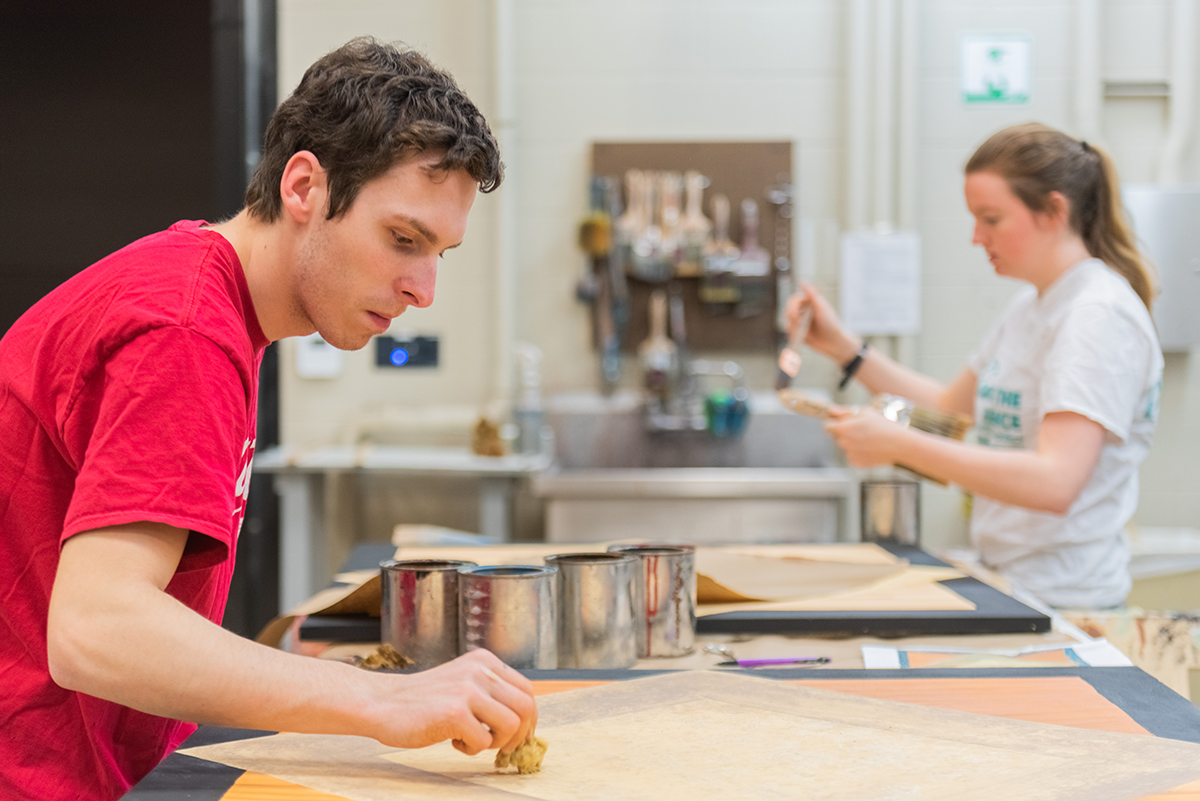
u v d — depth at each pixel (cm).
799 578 151
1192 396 356
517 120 366
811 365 367
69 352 81
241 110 343
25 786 87
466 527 373
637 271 357
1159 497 358
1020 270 185
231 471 79
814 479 318
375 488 374
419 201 86
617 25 363
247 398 84
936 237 364
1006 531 183
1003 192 180
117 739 95
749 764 79
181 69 350
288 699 74
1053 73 358
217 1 340
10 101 355
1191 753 80
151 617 72
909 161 356
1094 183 181
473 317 371
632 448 364
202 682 73
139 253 84
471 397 372
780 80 362
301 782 76
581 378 371
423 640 114
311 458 338
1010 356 191
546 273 370
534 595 109
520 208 368
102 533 74
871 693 98
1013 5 357
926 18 359
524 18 364
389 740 75
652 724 89
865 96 356
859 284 360
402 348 371
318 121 86
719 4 362
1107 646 122
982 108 360
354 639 127
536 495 331
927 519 367
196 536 78
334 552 369
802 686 100
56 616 73
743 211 363
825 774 77
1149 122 357
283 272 90
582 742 85
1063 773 76
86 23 351
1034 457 162
